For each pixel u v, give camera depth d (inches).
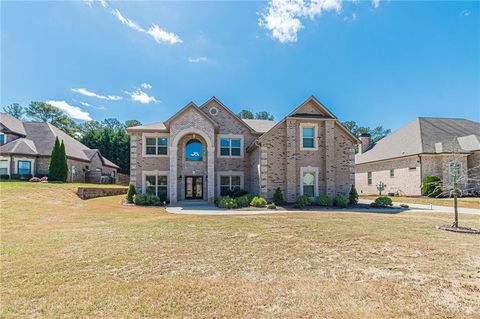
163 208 678.5
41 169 1146.0
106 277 193.0
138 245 282.2
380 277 193.8
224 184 885.8
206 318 136.9
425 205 754.8
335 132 772.6
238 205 708.7
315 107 772.0
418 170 984.3
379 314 140.9
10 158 1067.9
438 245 281.1
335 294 165.0
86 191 859.4
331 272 204.1
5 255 244.4
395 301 155.9
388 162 1146.7
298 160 743.1
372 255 247.6
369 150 1370.6
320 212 584.4
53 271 204.7
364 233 339.9
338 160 767.1
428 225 400.5
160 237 319.9
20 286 176.2
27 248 269.0
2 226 390.9
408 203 811.4
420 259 235.1
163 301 155.7
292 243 291.3
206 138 815.7
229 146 895.1
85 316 138.9
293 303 153.3
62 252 254.8
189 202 809.5
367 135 1438.2
